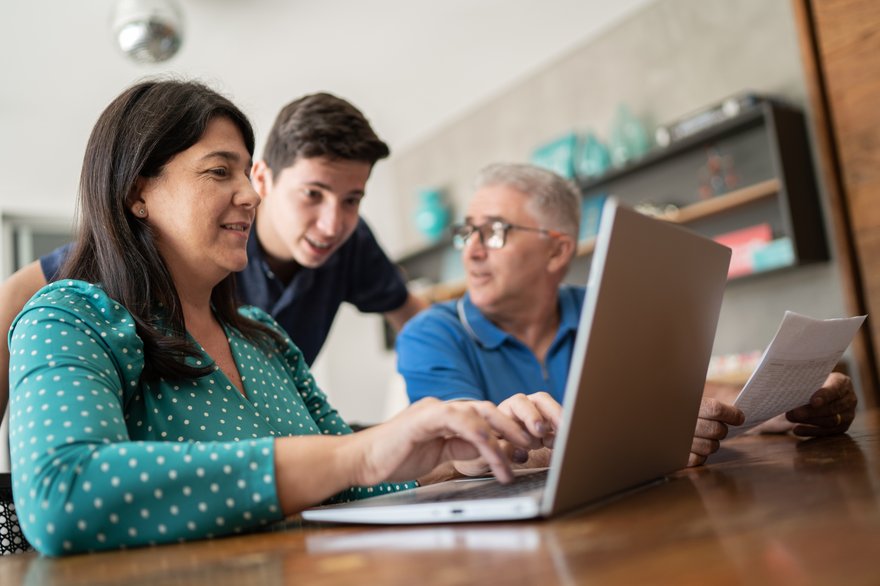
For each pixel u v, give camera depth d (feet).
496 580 1.67
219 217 3.53
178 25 10.94
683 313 2.94
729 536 1.89
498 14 14.52
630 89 14.80
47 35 13.43
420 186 20.03
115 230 3.38
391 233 21.02
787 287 12.41
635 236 2.48
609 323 2.40
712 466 3.50
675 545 1.85
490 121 17.89
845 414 4.45
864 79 11.23
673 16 14.05
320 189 6.25
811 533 1.82
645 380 2.73
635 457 2.82
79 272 3.44
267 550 2.31
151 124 3.44
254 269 6.93
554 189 6.48
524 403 3.06
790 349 3.57
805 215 11.78
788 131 11.91
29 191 17.07
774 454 3.73
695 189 13.62
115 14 10.79
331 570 1.95
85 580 2.08
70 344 2.84
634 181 14.49
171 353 3.22
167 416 3.18
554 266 6.50
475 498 2.58
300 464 2.59
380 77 16.67
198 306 3.73
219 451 2.58
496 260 6.36
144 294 3.34
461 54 15.97
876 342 11.14
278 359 4.25
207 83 4.20
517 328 6.61
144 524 2.51
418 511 2.55
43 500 2.45
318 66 15.88
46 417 2.58
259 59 15.30
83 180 3.49
